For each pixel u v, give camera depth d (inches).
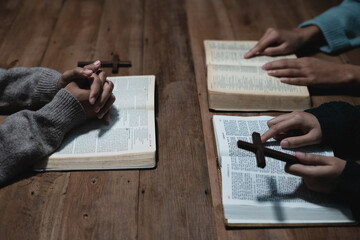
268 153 22.1
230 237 22.5
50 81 27.0
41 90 27.0
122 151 25.6
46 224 22.8
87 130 26.6
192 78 32.6
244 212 23.0
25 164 24.3
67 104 24.9
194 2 42.6
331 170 22.3
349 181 22.2
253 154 25.3
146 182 24.8
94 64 26.4
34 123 24.3
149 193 24.3
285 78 30.9
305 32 35.2
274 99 29.7
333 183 22.7
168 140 27.4
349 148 26.7
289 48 34.0
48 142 24.8
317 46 36.3
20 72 27.7
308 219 22.9
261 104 29.5
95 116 27.0
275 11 42.0
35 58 34.2
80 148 25.6
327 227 22.9
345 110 25.5
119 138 26.2
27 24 38.2
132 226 22.8
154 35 37.5
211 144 27.3
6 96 27.8
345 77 30.7
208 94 30.0
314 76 30.7
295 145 24.8
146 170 25.4
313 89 31.7
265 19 40.7
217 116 28.1
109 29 38.0
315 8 42.8
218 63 32.7
